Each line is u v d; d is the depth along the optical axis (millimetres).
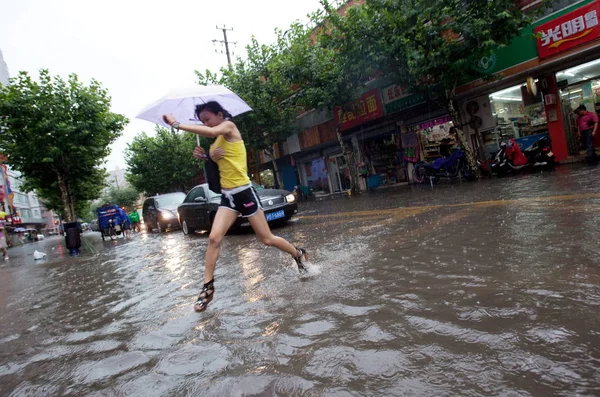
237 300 3215
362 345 1964
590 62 10945
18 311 4289
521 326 1894
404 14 11867
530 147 12648
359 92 17172
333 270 3672
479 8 11070
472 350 1743
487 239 3912
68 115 15578
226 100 3711
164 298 3801
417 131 16859
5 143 15797
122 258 8234
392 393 1509
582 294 2164
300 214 11688
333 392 1574
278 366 1886
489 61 12867
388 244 4512
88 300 4332
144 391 1854
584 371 1465
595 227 3633
